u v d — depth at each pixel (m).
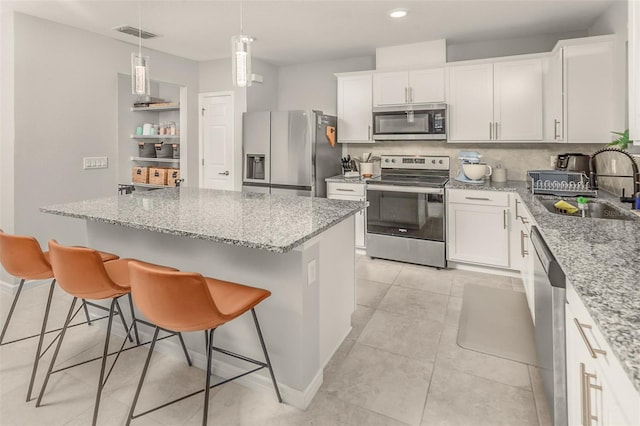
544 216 2.15
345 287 2.41
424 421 1.72
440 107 3.94
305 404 1.81
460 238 3.74
